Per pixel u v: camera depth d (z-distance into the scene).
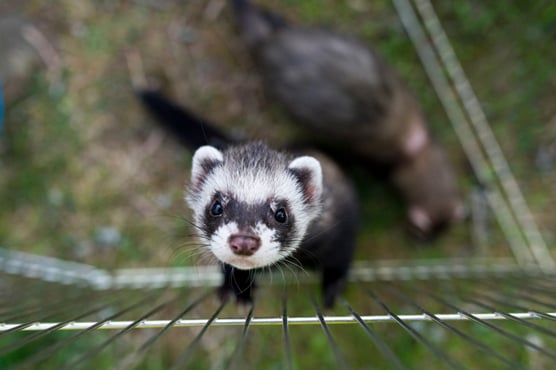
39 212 0.45
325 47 0.42
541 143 0.46
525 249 0.45
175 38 0.47
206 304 0.42
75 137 0.46
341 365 0.24
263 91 0.46
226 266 0.34
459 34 0.46
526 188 0.45
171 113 0.44
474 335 0.42
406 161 0.44
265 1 0.47
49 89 0.46
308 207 0.33
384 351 0.25
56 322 0.30
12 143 0.46
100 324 0.27
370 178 0.46
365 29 0.47
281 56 0.43
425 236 0.44
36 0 0.46
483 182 0.45
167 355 0.43
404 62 0.46
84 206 0.46
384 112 0.42
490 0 0.46
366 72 0.42
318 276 0.40
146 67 0.46
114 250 0.45
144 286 0.41
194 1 0.47
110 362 0.42
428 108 0.46
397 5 0.46
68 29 0.46
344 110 0.42
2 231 0.45
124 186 0.46
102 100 0.46
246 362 0.43
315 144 0.44
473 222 0.45
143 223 0.45
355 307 0.43
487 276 0.41
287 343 0.25
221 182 0.32
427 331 0.42
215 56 0.46
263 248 0.29
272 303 0.42
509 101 0.46
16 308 0.32
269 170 0.32
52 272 0.43
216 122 0.46
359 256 0.45
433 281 0.42
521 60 0.46
